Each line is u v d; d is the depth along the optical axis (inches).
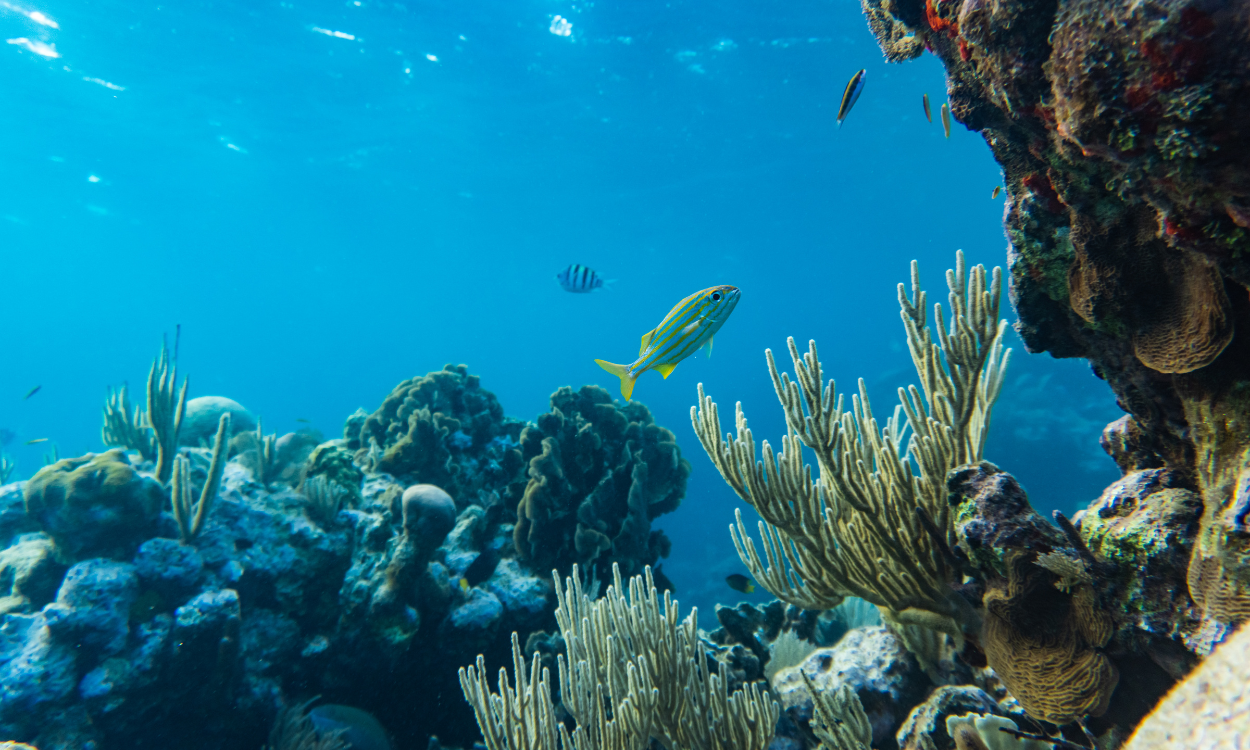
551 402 317.7
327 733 192.7
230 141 1131.3
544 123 1088.2
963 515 89.6
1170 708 45.6
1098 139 57.6
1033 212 88.3
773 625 221.6
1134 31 48.9
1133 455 104.4
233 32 760.3
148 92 909.2
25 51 772.0
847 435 112.5
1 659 165.0
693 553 1155.3
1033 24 65.0
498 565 261.9
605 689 138.1
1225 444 70.1
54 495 185.5
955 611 105.5
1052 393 780.0
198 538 204.2
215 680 184.4
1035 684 81.0
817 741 146.2
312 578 219.8
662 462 308.7
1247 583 63.6
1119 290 76.1
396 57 850.8
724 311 147.6
